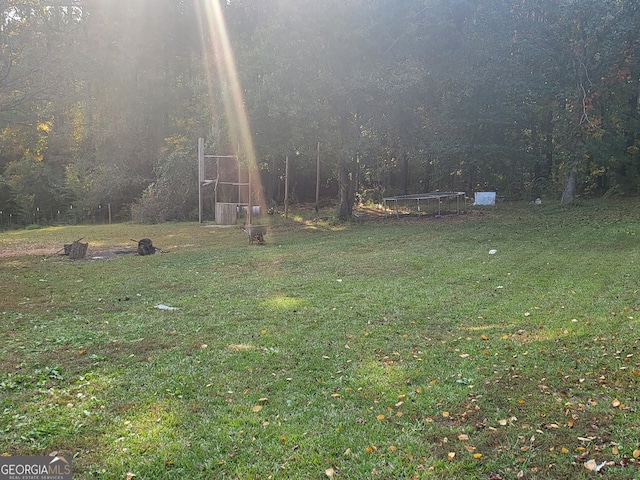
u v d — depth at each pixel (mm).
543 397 4074
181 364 4961
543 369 4664
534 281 8656
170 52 35688
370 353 5219
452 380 4469
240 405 4008
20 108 14391
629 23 18609
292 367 4852
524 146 26484
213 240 17469
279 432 3572
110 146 36344
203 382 4492
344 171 22047
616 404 3879
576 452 3270
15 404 4062
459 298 7562
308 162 29328
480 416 3795
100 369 4852
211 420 3760
